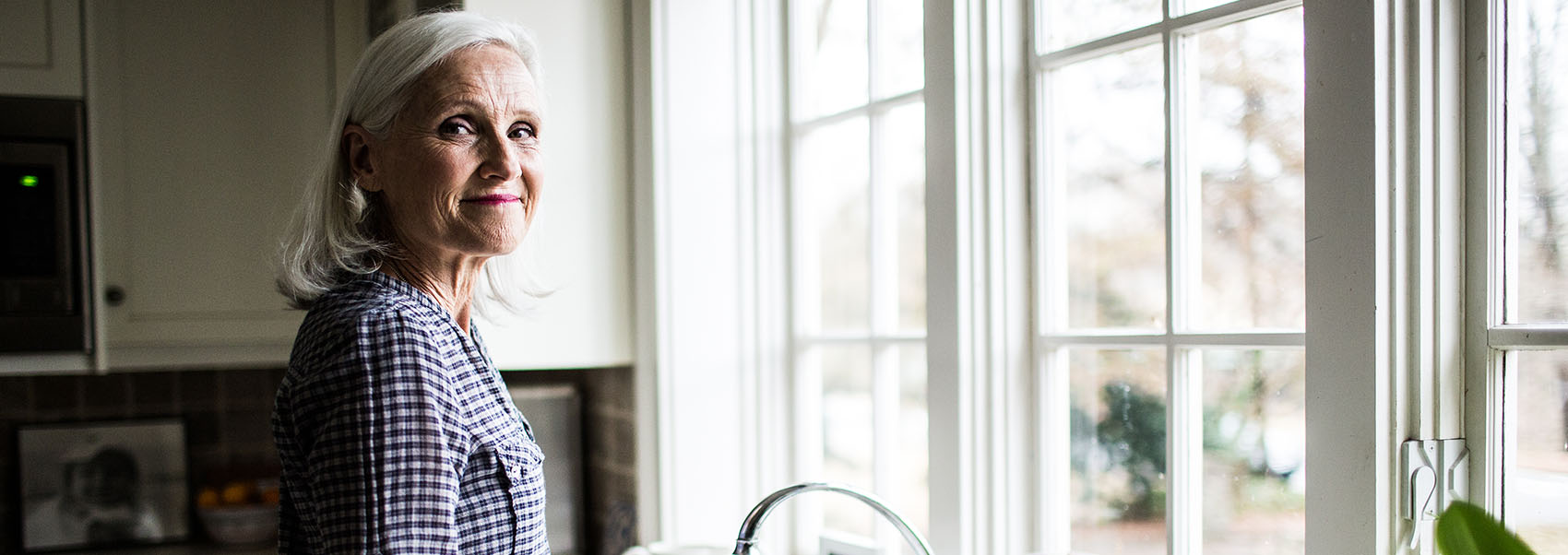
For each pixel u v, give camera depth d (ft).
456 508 3.03
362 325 2.89
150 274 7.47
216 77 7.63
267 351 7.84
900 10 5.56
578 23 6.44
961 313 4.82
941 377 4.93
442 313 3.25
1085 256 4.76
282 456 3.08
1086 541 4.77
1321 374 3.57
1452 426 3.52
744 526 3.76
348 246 3.29
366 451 2.78
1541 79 3.34
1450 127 3.49
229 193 7.66
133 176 7.42
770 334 6.58
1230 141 4.11
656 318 6.34
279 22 7.77
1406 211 3.46
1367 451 3.43
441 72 3.23
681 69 6.40
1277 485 3.95
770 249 6.57
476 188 3.27
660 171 6.34
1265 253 3.98
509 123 3.36
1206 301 4.22
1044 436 4.91
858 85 5.93
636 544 6.51
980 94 4.87
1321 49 3.56
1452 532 2.26
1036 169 4.91
